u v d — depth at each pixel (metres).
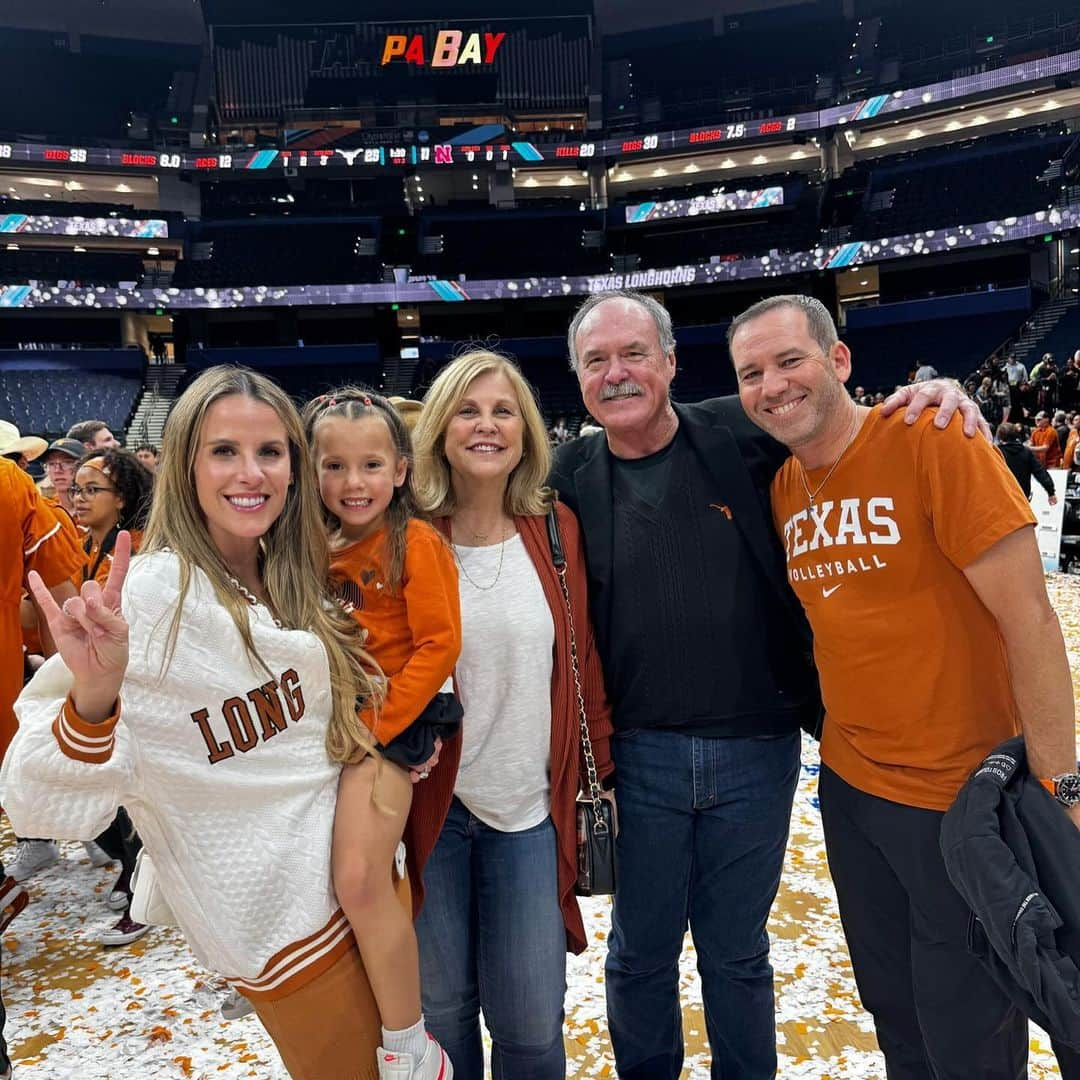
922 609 1.52
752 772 1.77
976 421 1.47
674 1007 1.88
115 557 1.09
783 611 1.80
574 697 1.69
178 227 26.72
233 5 29.42
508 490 1.75
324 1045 1.31
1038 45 25.38
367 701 1.45
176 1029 2.24
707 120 28.45
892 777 1.56
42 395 23.75
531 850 1.65
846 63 28.55
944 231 22.25
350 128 28.11
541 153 27.14
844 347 1.62
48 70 29.12
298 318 28.72
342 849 1.33
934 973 1.53
